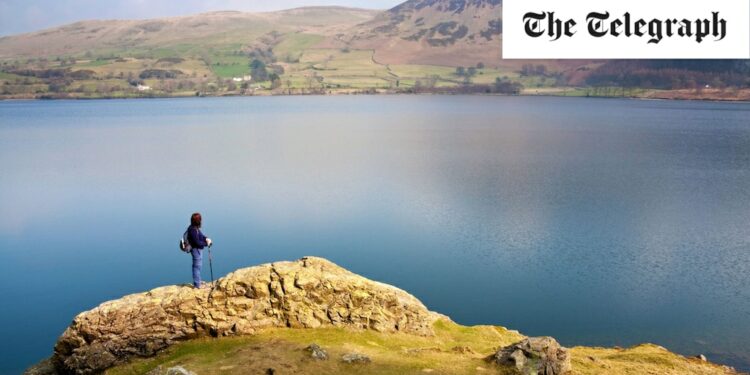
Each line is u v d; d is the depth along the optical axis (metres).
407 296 37.50
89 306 52.56
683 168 138.00
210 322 30.66
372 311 33.25
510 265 63.91
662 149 176.88
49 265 64.56
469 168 142.00
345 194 109.00
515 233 77.69
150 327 30.27
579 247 70.62
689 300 53.31
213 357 27.75
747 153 165.62
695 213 88.56
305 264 35.22
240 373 24.95
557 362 28.38
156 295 31.88
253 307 31.77
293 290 32.62
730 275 60.00
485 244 72.44
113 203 100.75
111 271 62.47
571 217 86.62
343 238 76.06
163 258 67.12
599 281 58.59
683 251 68.38
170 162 155.00
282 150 182.88
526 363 27.48
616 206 94.12
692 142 196.62
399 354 29.05
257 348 27.81
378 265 64.06
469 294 55.03
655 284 57.62
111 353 29.53
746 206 93.31
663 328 47.50
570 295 54.66
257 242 74.25
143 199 104.44
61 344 30.27
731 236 74.88
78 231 80.50
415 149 184.75
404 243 73.19
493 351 32.19
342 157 166.25
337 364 26.52
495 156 165.25
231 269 63.03
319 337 30.42
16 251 70.50
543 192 108.00
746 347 44.06
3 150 182.12
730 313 50.25
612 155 164.25
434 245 72.06
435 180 124.06
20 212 93.44
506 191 109.31
